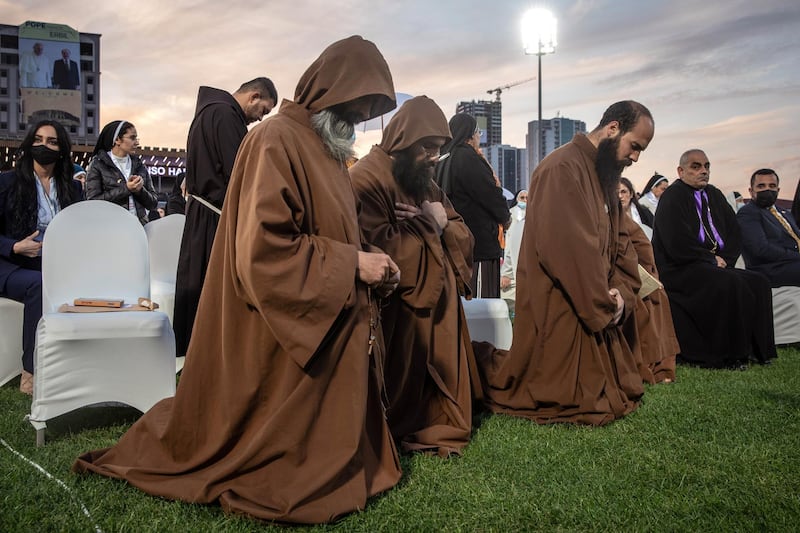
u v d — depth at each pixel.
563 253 4.32
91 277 4.44
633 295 4.74
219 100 5.49
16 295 4.92
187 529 2.70
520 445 3.86
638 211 8.60
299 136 3.12
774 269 7.88
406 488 3.18
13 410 4.44
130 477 3.07
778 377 6.04
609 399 4.41
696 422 4.35
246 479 2.90
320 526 2.78
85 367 3.92
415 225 4.04
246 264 2.84
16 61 62.12
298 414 2.90
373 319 3.26
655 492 3.19
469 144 6.42
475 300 5.55
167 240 5.88
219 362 3.08
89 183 6.54
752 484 3.29
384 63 3.24
